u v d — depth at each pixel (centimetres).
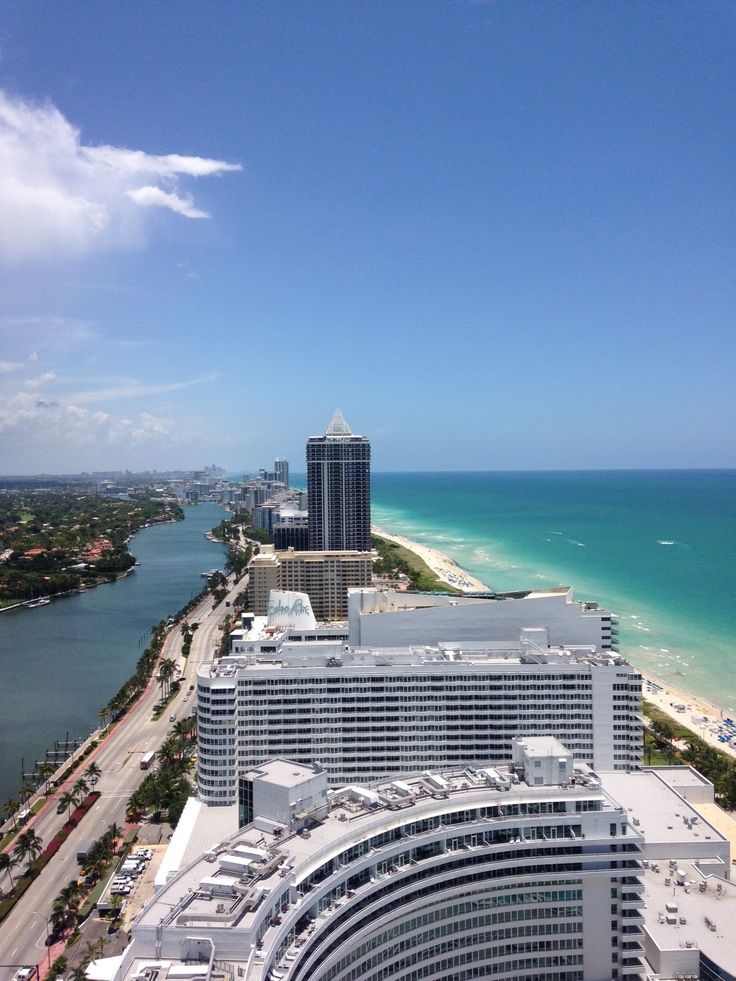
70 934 19262
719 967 14788
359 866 13162
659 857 18762
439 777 16062
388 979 13650
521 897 14988
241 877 11988
